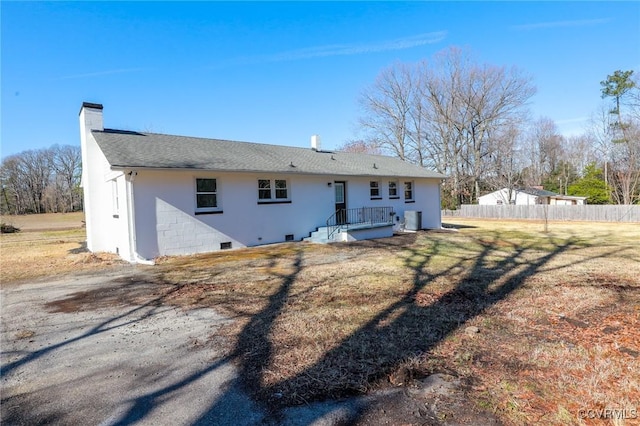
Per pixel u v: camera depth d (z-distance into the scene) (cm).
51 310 513
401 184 1778
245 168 1131
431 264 802
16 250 1294
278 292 575
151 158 1009
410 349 334
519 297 512
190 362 322
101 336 401
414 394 254
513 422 217
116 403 255
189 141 1318
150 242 984
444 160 3422
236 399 255
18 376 305
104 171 1178
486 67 3183
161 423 228
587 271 691
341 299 522
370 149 3869
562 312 441
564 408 229
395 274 696
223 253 1054
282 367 304
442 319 420
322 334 379
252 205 1211
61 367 321
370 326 402
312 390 264
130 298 570
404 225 1738
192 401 255
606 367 286
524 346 336
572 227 1895
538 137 4344
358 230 1337
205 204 1108
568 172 4200
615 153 3133
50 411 247
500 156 3312
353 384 271
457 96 3297
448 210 3150
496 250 1020
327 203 1442
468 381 271
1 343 386
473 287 577
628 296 509
